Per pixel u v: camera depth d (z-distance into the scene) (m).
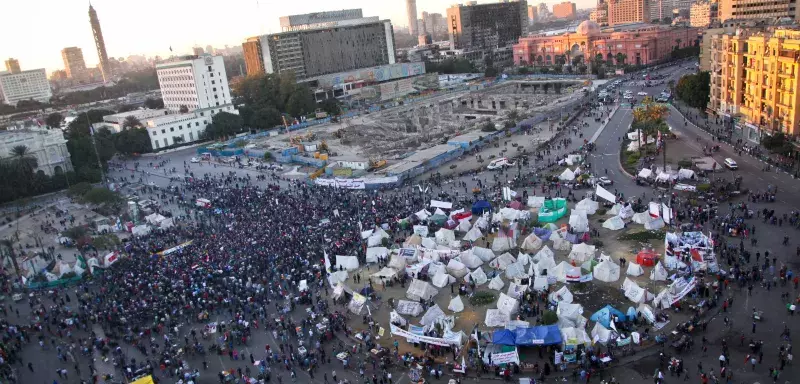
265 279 81.38
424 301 72.56
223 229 106.44
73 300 86.50
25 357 70.69
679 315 62.81
